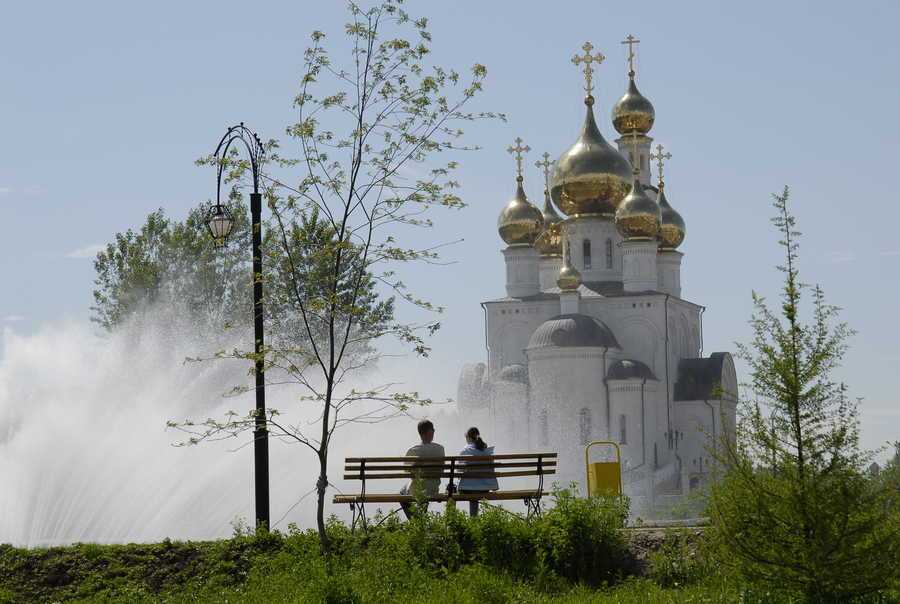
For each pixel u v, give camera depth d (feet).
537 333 315.17
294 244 87.76
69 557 71.41
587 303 329.72
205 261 227.61
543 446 309.01
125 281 227.81
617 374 310.65
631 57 370.94
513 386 316.40
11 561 71.00
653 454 313.73
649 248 331.98
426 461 75.41
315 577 65.16
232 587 67.51
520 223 342.03
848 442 57.72
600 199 344.90
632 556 68.69
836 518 56.44
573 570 67.62
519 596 62.13
